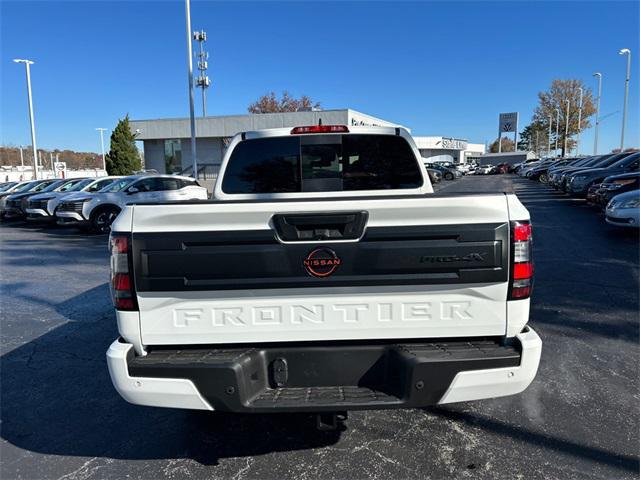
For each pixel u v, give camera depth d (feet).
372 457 10.19
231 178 13.52
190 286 8.63
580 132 251.39
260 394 8.82
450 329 8.86
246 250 8.59
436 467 9.78
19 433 11.59
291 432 11.30
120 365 8.57
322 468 9.85
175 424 11.84
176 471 9.91
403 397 8.48
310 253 8.61
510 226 8.63
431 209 8.52
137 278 8.66
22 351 16.94
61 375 14.90
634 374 13.76
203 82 122.62
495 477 9.42
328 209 8.52
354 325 8.87
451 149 303.07
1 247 41.88
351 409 8.41
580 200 65.36
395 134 13.25
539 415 11.72
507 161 259.60
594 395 12.62
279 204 8.50
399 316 8.84
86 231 51.85
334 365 9.00
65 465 10.24
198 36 118.42
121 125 131.95
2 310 22.04
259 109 215.31
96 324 19.88
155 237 8.61
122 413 12.49
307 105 214.90
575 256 29.81
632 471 9.52
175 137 132.67
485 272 8.63
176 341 8.89
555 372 13.94
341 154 13.42
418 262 8.61
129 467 10.10
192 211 8.51
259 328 8.88
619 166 56.59
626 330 17.08
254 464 10.07
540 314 18.88
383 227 8.60
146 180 51.37
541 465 9.78
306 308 8.84
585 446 10.40
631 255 29.89
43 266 33.04
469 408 12.17
